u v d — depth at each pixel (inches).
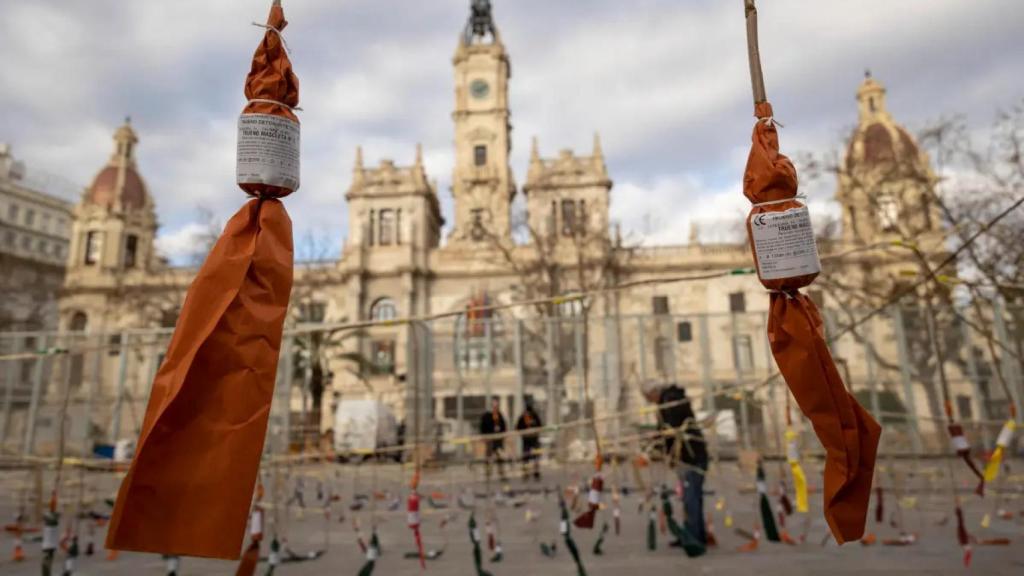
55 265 1943.9
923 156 1033.5
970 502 389.4
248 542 301.9
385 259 1697.8
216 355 76.0
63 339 1031.6
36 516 341.7
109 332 582.6
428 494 478.6
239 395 75.4
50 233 2434.8
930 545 265.4
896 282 936.3
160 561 261.3
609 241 1417.3
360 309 1646.2
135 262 1940.2
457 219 1867.6
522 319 940.6
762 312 888.9
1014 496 383.9
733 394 298.7
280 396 832.3
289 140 86.4
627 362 1042.7
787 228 89.4
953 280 214.7
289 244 84.7
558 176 1785.2
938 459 657.0
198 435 73.5
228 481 72.3
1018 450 732.7
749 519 351.6
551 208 1745.8
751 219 92.0
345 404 919.7
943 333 857.5
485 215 1856.5
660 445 356.5
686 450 276.5
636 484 472.4
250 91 87.4
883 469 493.7
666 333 950.4
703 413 860.6
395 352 1605.6
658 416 296.8
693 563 240.4
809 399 87.1
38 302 1829.5
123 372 988.6
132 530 69.2
